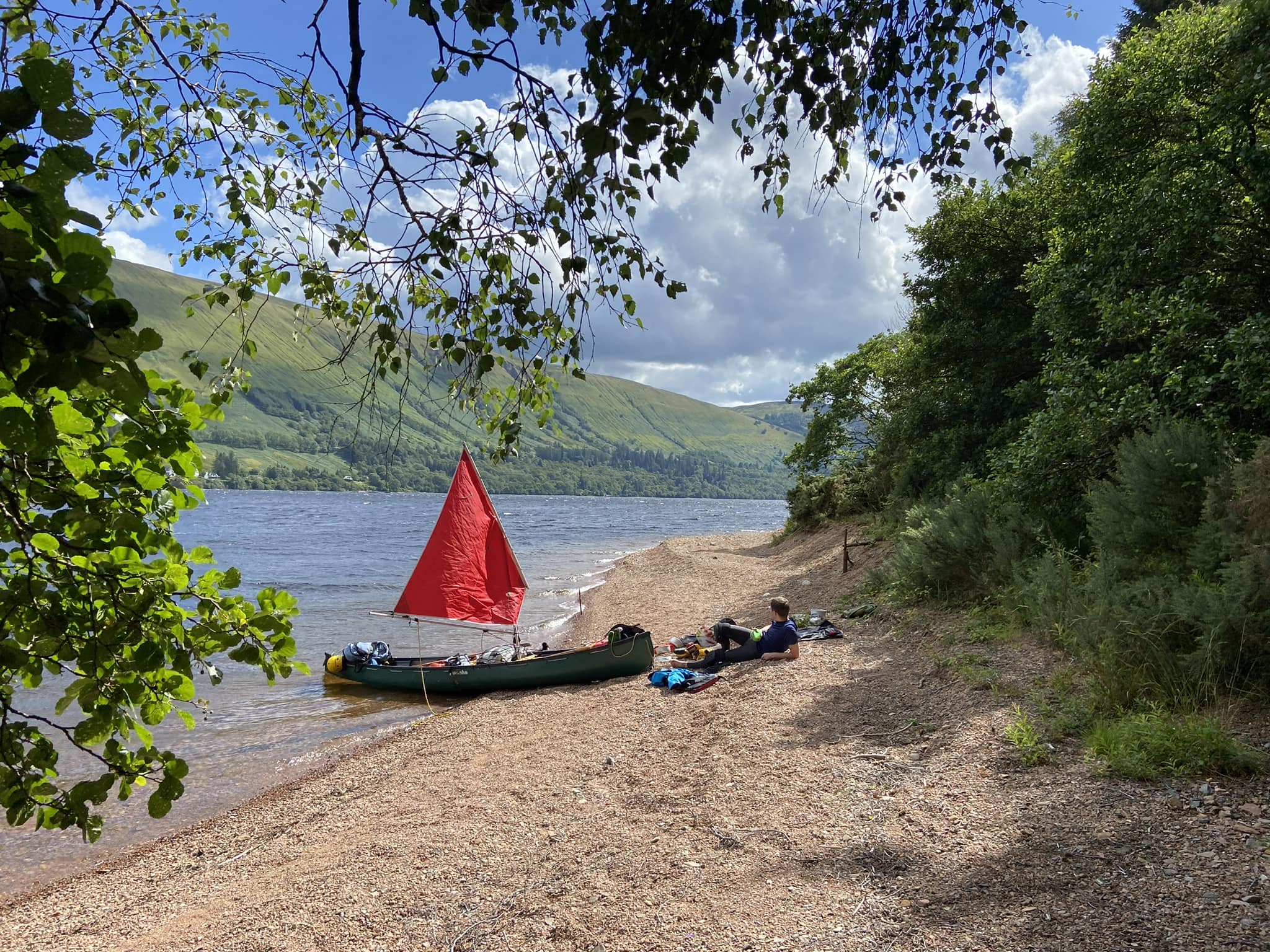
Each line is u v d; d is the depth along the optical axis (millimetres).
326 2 2244
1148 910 3545
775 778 6066
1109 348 10789
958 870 4215
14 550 1881
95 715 2051
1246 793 4492
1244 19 8219
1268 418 7859
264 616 2164
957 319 16453
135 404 1348
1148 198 9023
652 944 3887
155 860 6766
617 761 7320
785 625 10695
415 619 12016
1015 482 10242
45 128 1247
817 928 3826
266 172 3131
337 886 5164
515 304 2734
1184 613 5953
